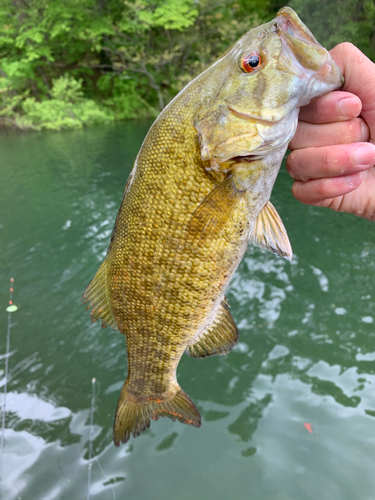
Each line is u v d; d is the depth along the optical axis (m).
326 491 0.50
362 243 1.18
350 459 0.54
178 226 0.24
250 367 0.71
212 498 0.50
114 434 0.32
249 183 0.24
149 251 0.25
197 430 0.60
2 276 1.09
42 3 3.82
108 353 0.77
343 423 0.59
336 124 0.22
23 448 0.58
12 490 0.52
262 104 0.22
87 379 0.71
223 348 0.30
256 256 1.12
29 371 0.73
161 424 0.62
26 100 3.84
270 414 0.62
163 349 0.29
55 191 1.84
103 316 0.30
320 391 0.65
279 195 1.68
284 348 0.75
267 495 0.50
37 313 0.91
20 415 0.63
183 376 0.71
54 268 1.13
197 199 0.24
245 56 0.22
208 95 0.24
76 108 3.96
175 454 0.57
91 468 0.55
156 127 0.24
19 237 1.35
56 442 0.59
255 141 0.23
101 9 3.96
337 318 0.83
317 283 0.97
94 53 4.41
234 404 0.64
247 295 0.93
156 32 4.27
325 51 0.21
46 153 2.68
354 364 0.70
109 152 2.61
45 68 4.32
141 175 0.25
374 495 0.49
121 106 4.30
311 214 1.44
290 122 0.22
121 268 0.27
